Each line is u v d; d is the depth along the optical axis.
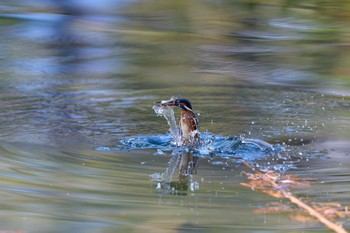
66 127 14.57
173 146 13.39
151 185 10.96
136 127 14.77
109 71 21.56
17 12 32.56
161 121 15.38
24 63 22.48
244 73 21.52
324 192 10.53
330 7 32.53
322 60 23.61
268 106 17.08
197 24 30.67
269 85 19.86
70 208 9.86
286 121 15.52
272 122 15.42
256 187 10.89
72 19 31.52
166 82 19.95
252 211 9.73
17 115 15.53
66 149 12.93
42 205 9.96
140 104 17.03
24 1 35.53
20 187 10.69
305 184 11.01
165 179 11.25
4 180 10.98
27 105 16.59
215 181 11.23
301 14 32.09
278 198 10.31
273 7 33.53
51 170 11.59
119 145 13.36
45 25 29.86
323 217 9.12
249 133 14.43
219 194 10.54
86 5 34.91
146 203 10.09
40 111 15.98
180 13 33.09
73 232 8.91
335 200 10.10
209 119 15.63
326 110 16.64
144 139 13.84
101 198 10.25
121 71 21.61
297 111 16.52
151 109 16.53
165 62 23.22
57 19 31.31
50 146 13.08
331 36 28.00
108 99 17.52
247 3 33.81
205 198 10.36
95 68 21.98
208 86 19.53
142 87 19.25
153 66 22.55
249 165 12.20
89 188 10.70
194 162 12.37
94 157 12.47
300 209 9.82
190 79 20.50
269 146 13.41
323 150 13.18
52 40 26.84
